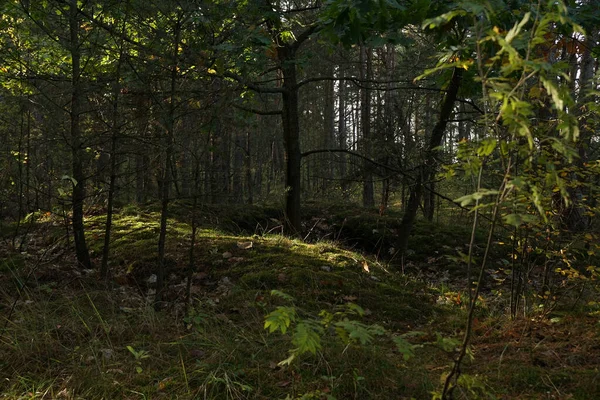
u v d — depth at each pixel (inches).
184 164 166.9
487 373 112.5
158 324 148.2
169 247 217.2
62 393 108.3
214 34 175.6
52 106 170.1
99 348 131.7
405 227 265.0
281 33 234.4
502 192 74.5
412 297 187.5
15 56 188.2
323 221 328.2
